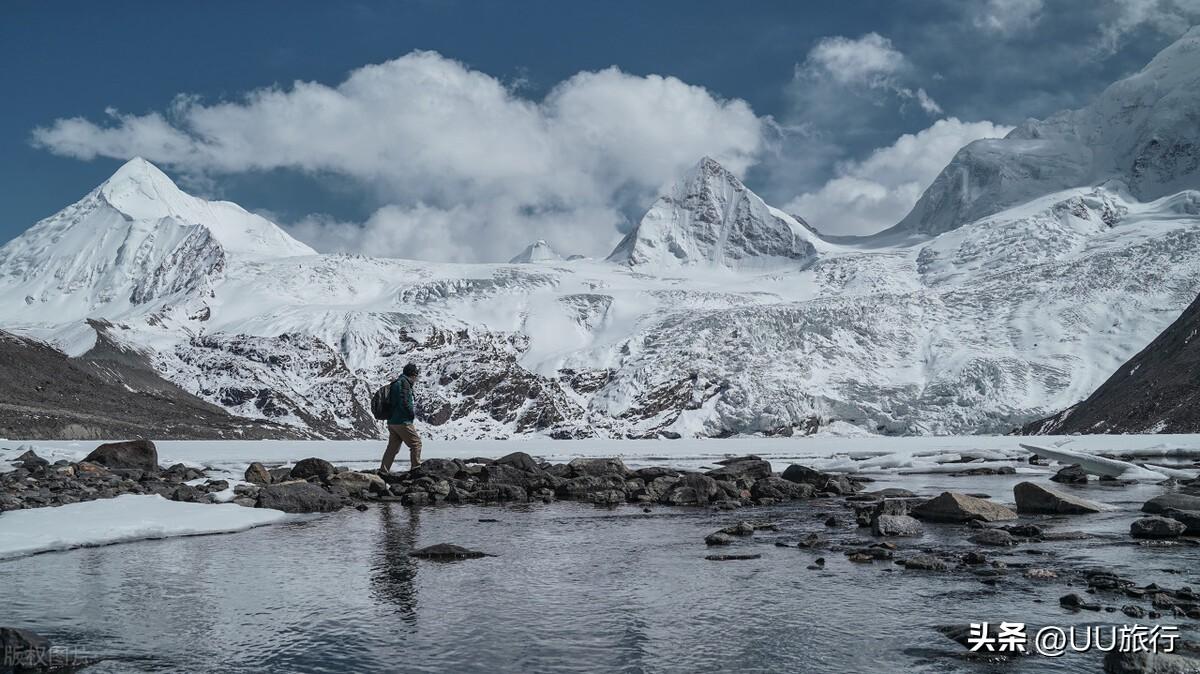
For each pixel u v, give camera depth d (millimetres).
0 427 70438
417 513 22812
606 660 9531
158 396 114438
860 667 9266
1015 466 43094
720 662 9453
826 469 41406
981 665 9297
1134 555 15336
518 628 10773
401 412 30906
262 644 10109
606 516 22156
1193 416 89375
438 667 9320
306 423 136000
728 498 26156
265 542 17203
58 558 15125
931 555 14883
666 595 12484
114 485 24578
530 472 30688
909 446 73938
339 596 12414
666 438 154875
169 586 12953
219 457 47844
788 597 12312
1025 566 14359
